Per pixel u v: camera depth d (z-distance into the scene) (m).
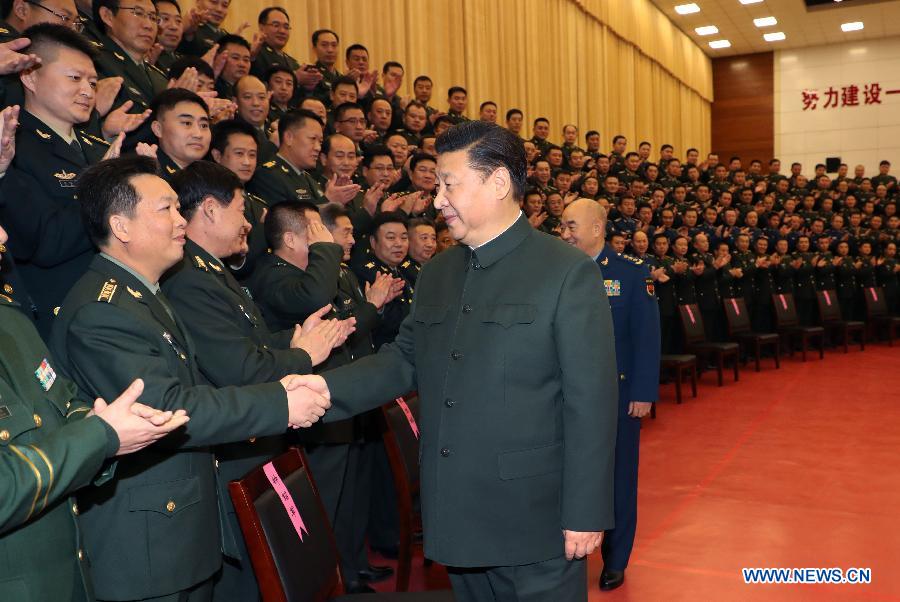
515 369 1.59
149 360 1.64
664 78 15.69
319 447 2.67
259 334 2.20
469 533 1.60
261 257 2.87
